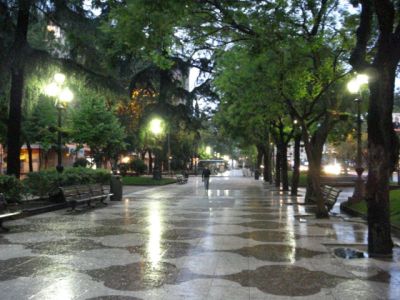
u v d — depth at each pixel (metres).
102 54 22.11
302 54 15.73
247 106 19.98
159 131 38.66
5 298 6.75
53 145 52.91
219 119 38.41
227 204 22.72
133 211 18.89
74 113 51.91
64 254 9.89
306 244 11.40
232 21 13.34
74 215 17.12
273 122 34.09
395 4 12.10
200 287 7.41
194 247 10.83
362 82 17.09
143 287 7.38
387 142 10.20
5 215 13.08
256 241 11.78
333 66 16.84
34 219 15.88
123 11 12.18
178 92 37.12
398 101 32.50
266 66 16.50
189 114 37.78
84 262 9.13
